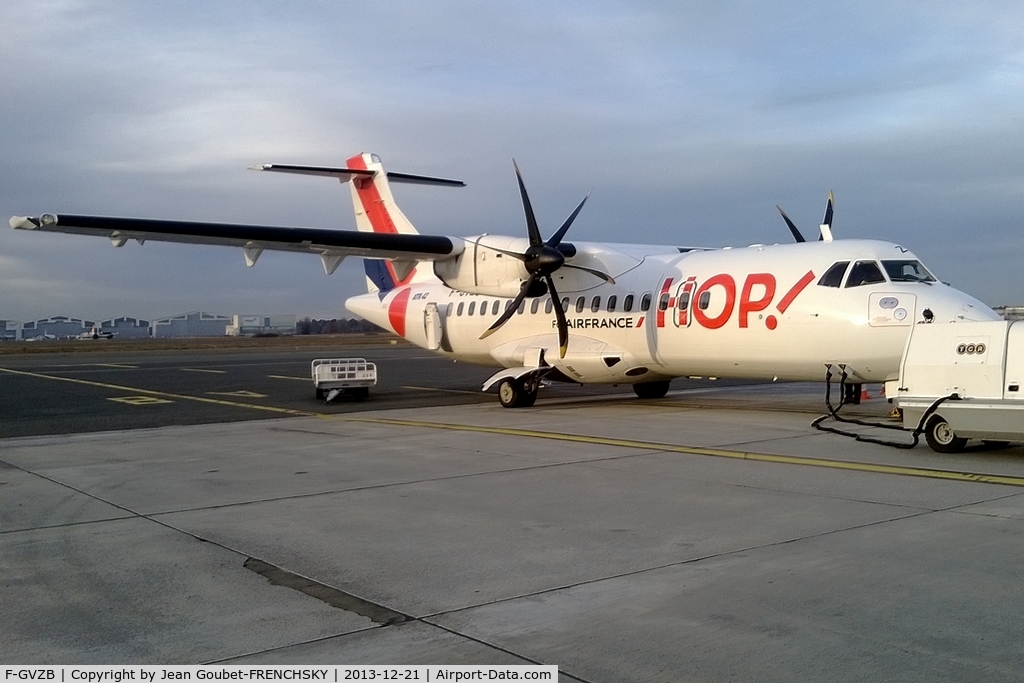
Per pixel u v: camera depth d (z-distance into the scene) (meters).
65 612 5.59
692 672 4.45
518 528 7.59
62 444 14.09
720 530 7.37
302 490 9.57
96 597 5.88
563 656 4.70
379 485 9.77
